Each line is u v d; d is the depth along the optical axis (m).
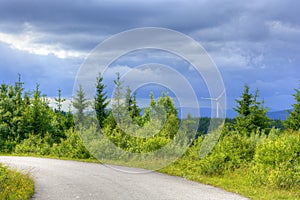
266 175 10.02
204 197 8.21
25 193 8.04
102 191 8.75
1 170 8.68
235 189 9.21
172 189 9.11
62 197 8.06
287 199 8.28
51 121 31.75
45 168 13.21
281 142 10.78
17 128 28.78
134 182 10.06
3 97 30.45
